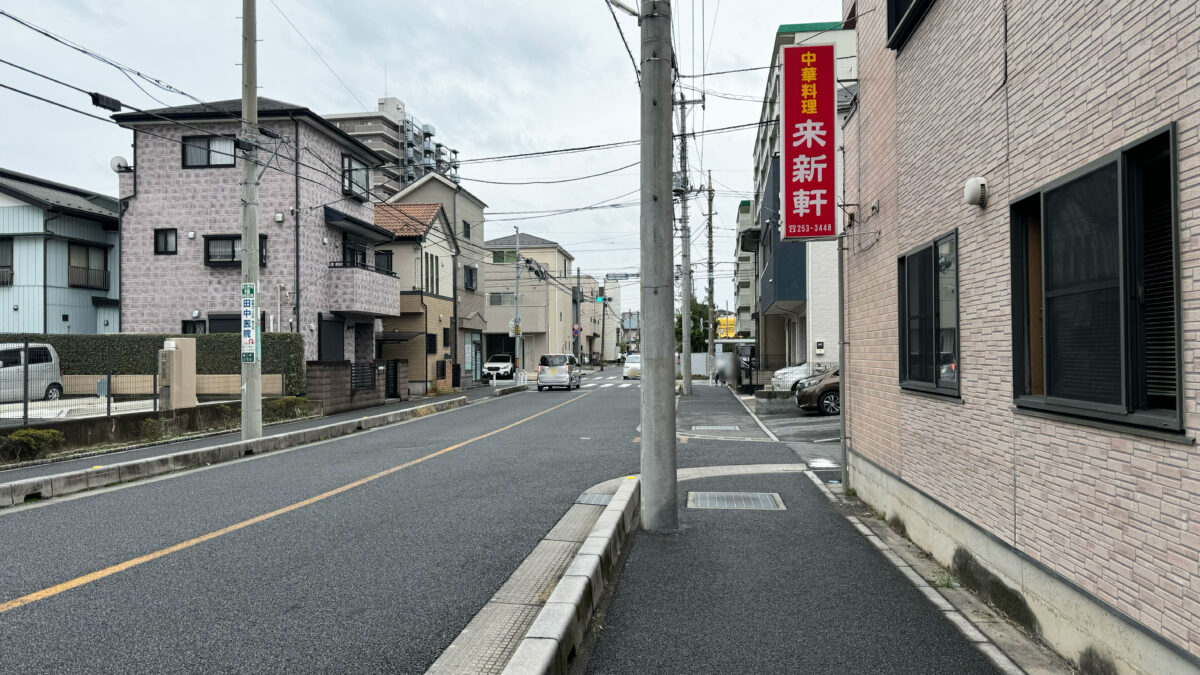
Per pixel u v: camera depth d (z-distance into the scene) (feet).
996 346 14.64
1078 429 11.44
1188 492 8.82
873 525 22.34
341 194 83.56
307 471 32.14
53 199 81.41
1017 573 13.65
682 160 88.02
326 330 79.82
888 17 22.22
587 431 49.96
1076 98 11.49
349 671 11.49
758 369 94.38
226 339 65.00
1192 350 8.80
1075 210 11.46
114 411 44.75
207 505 24.38
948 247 17.49
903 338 21.44
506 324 182.50
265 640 12.70
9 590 15.24
